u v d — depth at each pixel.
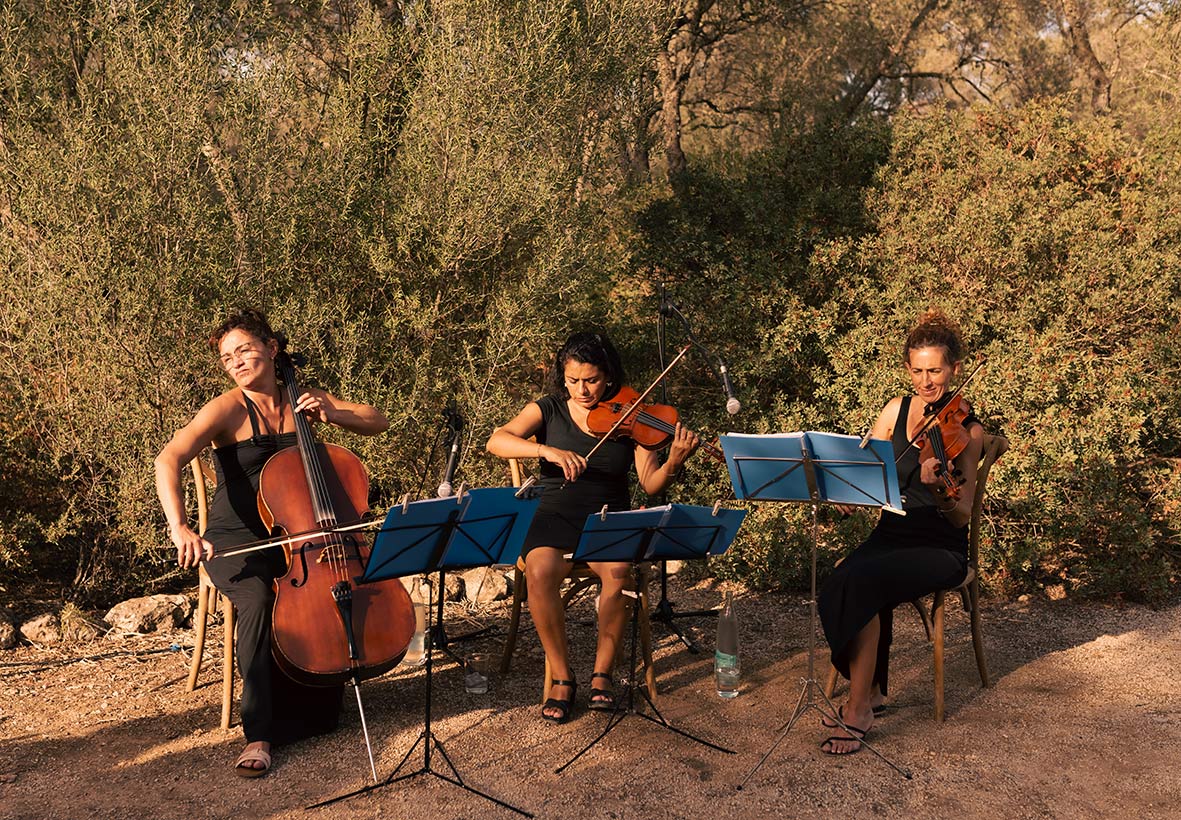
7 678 4.09
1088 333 6.23
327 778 3.23
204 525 3.86
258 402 3.71
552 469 3.99
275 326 4.83
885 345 6.08
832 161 7.18
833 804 3.04
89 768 3.31
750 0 11.46
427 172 5.25
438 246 5.33
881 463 3.28
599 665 3.69
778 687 3.99
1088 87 13.00
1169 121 8.14
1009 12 13.82
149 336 4.63
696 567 5.64
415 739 3.51
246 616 3.39
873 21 12.91
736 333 6.52
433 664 4.27
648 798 3.09
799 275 6.61
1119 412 5.47
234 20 5.21
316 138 5.23
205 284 4.83
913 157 7.11
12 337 4.87
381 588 3.46
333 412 3.81
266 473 3.45
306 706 3.51
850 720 3.47
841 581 3.53
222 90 4.93
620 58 6.00
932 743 3.46
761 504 5.64
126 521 4.79
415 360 5.32
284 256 4.93
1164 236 6.57
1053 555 5.50
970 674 4.11
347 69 5.70
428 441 5.32
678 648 4.47
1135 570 5.05
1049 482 5.23
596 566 3.72
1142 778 3.18
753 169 7.33
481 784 3.18
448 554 3.21
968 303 6.23
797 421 5.97
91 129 4.60
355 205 5.28
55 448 4.80
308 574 3.35
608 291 6.84
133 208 4.62
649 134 6.92
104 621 4.71
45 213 4.50
